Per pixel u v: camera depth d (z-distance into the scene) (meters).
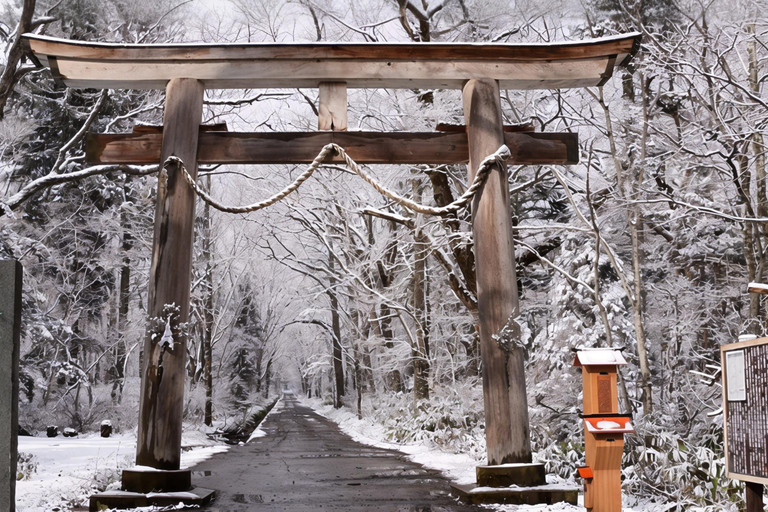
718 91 11.72
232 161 9.41
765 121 12.06
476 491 8.09
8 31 16.88
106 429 22.89
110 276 31.95
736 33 11.81
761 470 4.79
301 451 17.62
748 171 13.16
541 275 21.58
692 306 15.98
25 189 16.09
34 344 25.41
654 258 17.89
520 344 8.84
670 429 10.53
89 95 19.41
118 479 10.67
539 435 12.84
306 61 9.45
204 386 28.89
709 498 8.16
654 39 11.83
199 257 28.08
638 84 14.48
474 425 17.62
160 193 9.07
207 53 9.40
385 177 19.86
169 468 8.44
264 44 9.41
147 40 18.72
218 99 20.50
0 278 5.21
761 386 4.83
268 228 27.58
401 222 17.62
